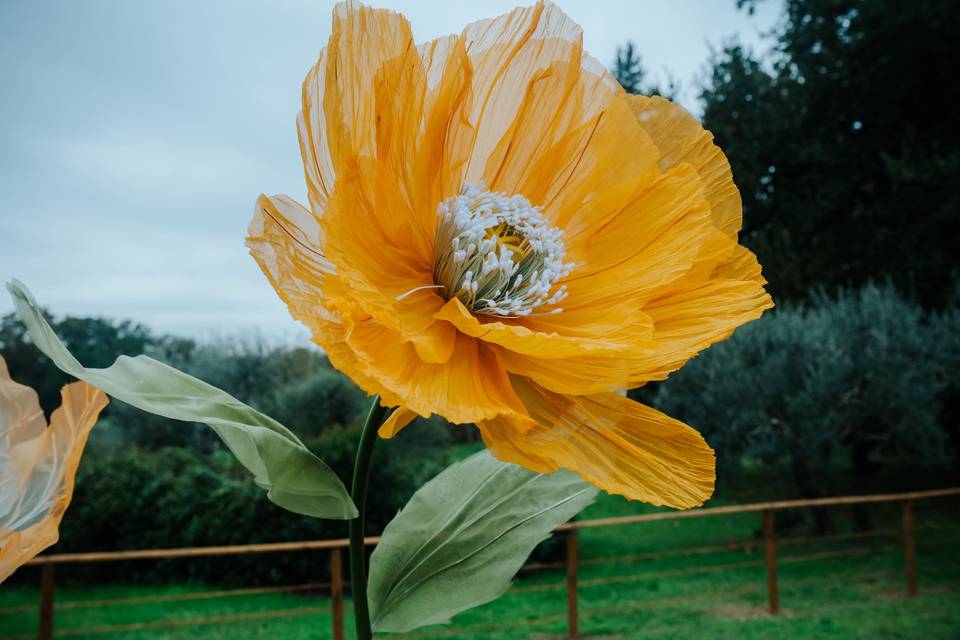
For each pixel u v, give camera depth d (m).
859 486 14.65
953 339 12.05
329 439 10.16
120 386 0.88
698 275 1.12
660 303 1.12
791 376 11.38
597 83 1.18
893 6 14.24
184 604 9.09
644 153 1.17
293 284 0.94
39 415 0.87
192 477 10.48
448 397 0.96
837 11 15.63
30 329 0.82
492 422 0.97
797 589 8.95
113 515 10.40
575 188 1.20
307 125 0.93
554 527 1.04
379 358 0.95
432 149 1.11
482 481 1.09
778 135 15.14
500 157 1.18
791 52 16.47
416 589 1.01
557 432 1.01
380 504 9.84
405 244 1.11
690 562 10.53
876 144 15.57
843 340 11.55
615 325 1.08
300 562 9.70
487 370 1.05
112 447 14.49
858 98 15.52
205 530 10.08
